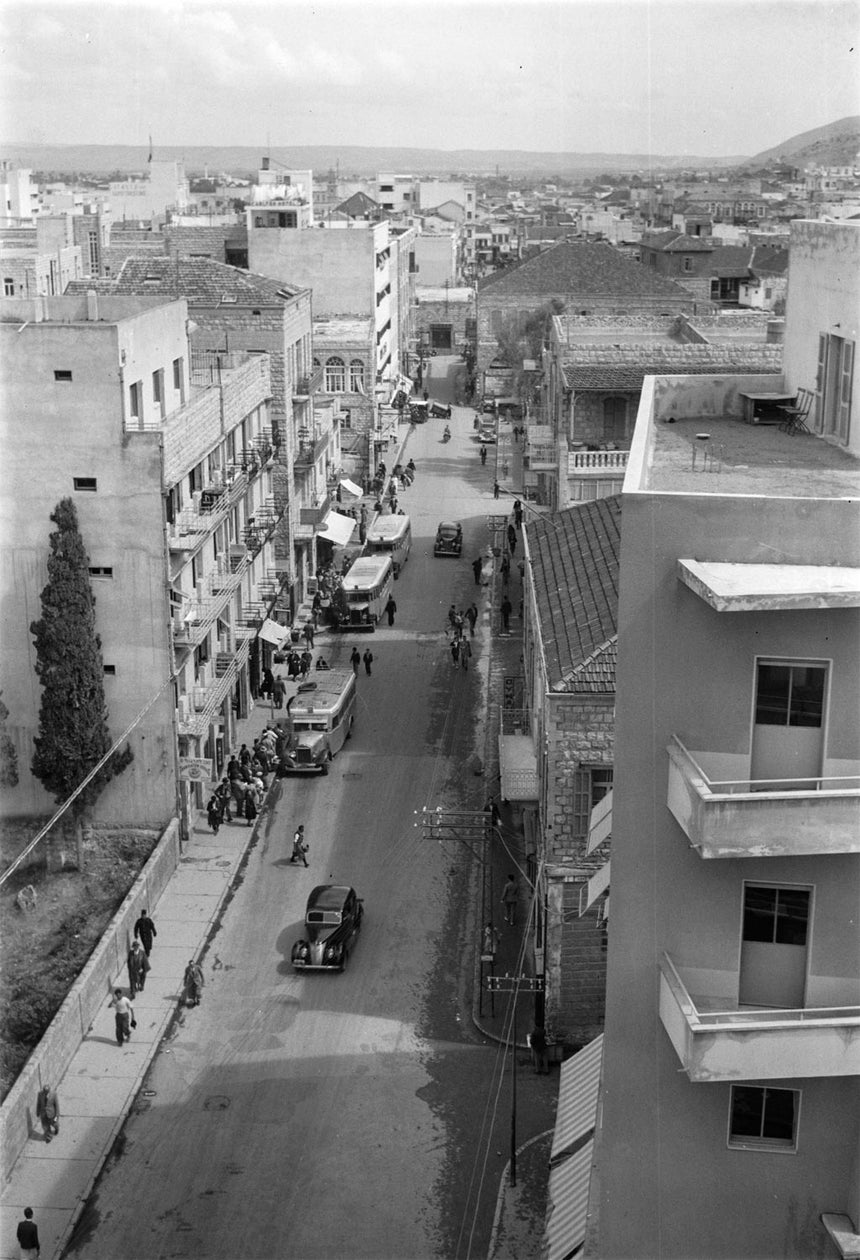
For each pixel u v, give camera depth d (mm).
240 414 62000
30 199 153750
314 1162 33031
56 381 45594
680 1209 20891
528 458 78562
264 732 56875
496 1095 35750
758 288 118875
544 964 37500
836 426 25578
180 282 73875
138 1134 34031
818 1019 19328
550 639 38844
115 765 48094
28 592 47062
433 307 176375
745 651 19484
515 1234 30406
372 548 83000
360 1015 39469
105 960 40031
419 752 58344
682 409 28094
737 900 20141
